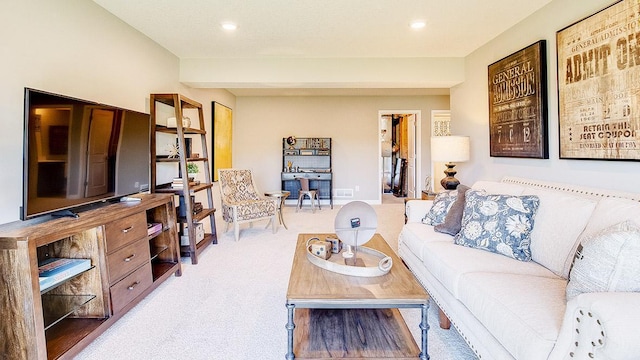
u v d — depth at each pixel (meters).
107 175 2.29
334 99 6.75
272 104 6.73
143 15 2.79
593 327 0.96
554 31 2.54
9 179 1.87
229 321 2.09
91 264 1.93
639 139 1.85
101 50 2.62
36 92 1.69
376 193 6.86
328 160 6.85
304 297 1.47
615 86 1.98
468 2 2.58
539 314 1.23
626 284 1.08
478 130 3.68
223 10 2.71
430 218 2.78
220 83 4.10
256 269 3.02
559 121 2.46
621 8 1.93
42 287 1.59
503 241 1.98
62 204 1.88
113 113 2.35
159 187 3.36
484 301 1.44
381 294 1.49
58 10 2.19
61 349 1.62
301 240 2.38
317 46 3.61
